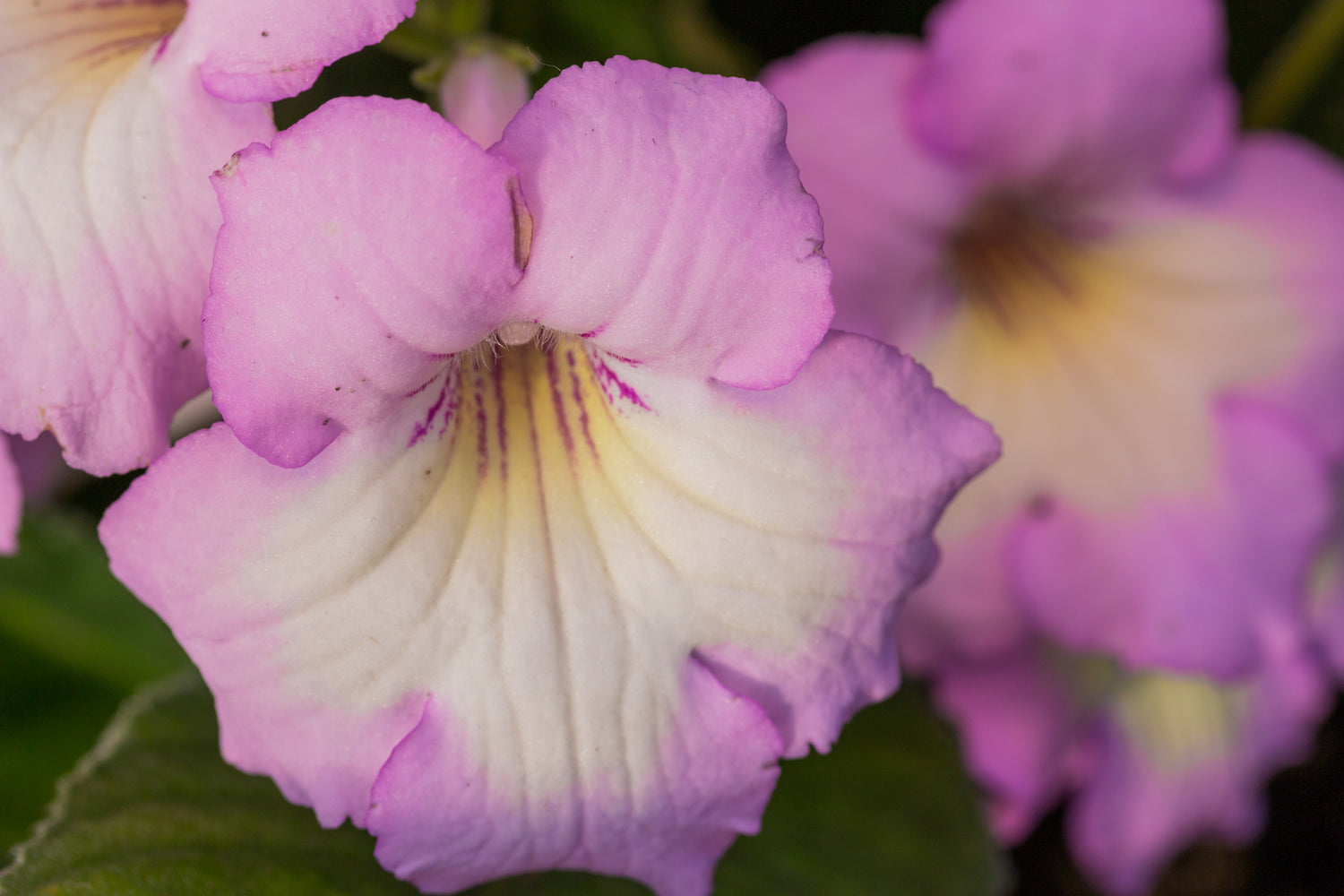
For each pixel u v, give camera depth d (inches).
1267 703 11.0
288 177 7.0
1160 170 9.4
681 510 7.7
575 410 7.9
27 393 7.4
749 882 8.7
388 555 7.6
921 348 9.4
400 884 8.3
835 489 7.6
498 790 7.7
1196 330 9.7
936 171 9.0
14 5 7.8
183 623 7.5
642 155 7.1
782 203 7.2
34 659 9.7
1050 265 9.8
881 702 9.2
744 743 7.7
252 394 7.2
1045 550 9.7
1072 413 9.7
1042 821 11.9
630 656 7.7
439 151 7.0
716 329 7.3
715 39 10.1
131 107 7.5
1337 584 10.5
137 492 7.4
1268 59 11.0
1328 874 11.7
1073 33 8.8
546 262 7.2
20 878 7.9
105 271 7.4
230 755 7.7
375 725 7.6
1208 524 9.7
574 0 10.1
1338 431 9.7
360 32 7.2
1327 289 9.5
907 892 8.8
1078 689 10.7
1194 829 11.3
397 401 7.4
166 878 8.0
